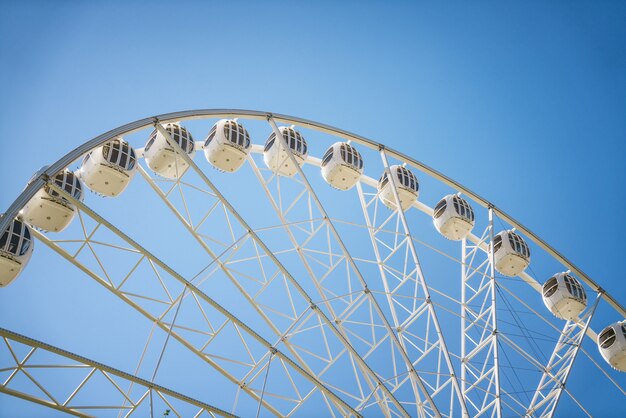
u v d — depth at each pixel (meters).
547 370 32.69
